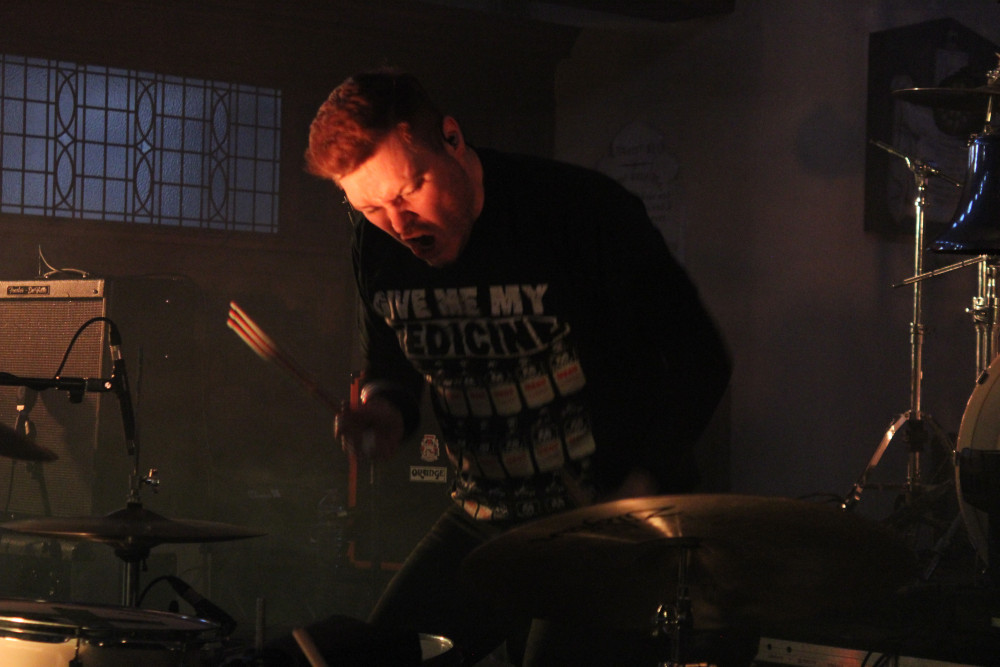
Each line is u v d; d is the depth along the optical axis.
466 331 1.43
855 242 4.30
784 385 4.49
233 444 4.39
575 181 1.35
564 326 1.39
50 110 4.20
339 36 4.61
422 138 1.20
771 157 4.53
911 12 4.26
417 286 1.44
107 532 1.90
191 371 3.31
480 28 4.81
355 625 1.24
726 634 1.46
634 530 1.01
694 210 4.74
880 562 1.05
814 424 4.40
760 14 4.57
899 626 2.49
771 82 4.53
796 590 1.21
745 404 4.59
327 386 4.65
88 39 4.22
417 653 1.23
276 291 4.60
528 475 1.46
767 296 4.54
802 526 0.97
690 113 4.75
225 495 3.85
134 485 2.20
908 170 4.25
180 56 4.38
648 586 1.20
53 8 4.15
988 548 2.62
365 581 3.52
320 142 1.16
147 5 4.26
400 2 4.59
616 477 1.42
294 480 4.43
